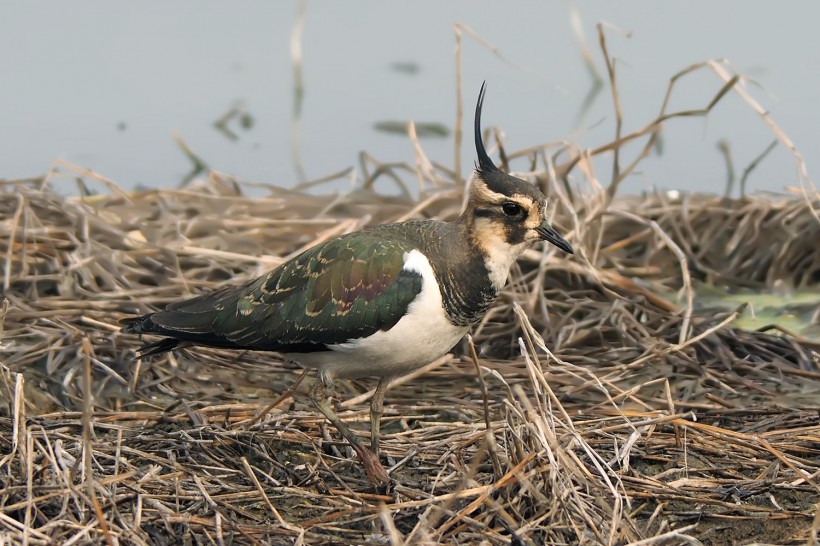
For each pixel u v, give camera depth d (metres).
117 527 9.41
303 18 23.66
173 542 9.55
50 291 14.82
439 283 10.96
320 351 11.17
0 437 10.81
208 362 13.55
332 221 16.78
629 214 15.55
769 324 14.88
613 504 10.12
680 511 10.31
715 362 13.66
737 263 16.44
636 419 11.95
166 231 16.30
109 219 16.64
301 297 11.10
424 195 17.47
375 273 10.91
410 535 9.26
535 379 10.37
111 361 13.22
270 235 16.53
